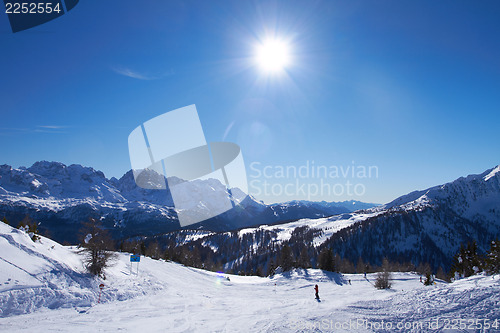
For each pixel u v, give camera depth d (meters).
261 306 26.64
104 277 30.81
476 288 19.28
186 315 20.70
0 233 25.58
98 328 15.34
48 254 27.17
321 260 90.81
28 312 18.23
